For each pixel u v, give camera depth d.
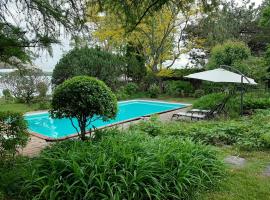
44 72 15.89
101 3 5.04
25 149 6.65
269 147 6.62
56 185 3.76
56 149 5.18
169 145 5.11
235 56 17.55
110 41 20.41
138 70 20.88
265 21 16.20
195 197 4.02
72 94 5.85
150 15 5.34
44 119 13.04
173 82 21.19
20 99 15.35
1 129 5.16
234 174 4.95
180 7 5.38
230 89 15.73
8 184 4.13
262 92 15.37
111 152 4.51
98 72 17.50
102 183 3.70
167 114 12.75
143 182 3.90
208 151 5.24
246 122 8.97
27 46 4.50
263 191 4.29
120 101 17.94
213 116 11.12
